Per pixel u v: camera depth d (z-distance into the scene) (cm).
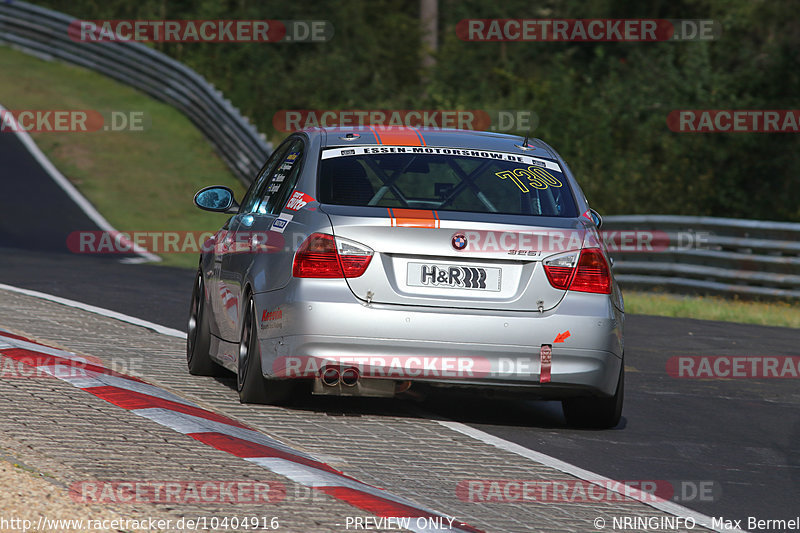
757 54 11175
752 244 6078
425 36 14062
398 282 2209
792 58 10712
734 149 10262
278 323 2227
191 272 5638
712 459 2258
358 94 12350
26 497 1488
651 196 9975
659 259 6700
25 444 1742
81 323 3234
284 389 2303
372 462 1964
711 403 2916
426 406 2553
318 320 2175
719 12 11725
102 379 2281
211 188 2811
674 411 2767
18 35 12562
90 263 5594
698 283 6378
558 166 2512
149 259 6912
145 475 1656
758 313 5275
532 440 2292
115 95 11288
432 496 1786
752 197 10162
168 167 9619
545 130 11150
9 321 3048
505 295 2239
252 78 12462
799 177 10000
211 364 2675
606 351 2267
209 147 10194
